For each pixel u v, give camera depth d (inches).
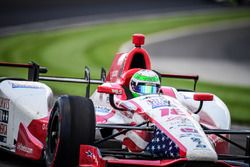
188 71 3080.7
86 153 925.8
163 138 933.2
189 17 5142.7
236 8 5743.1
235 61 3617.1
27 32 3875.5
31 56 3088.1
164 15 5113.2
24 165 1138.7
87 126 949.8
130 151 1024.9
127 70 1163.9
